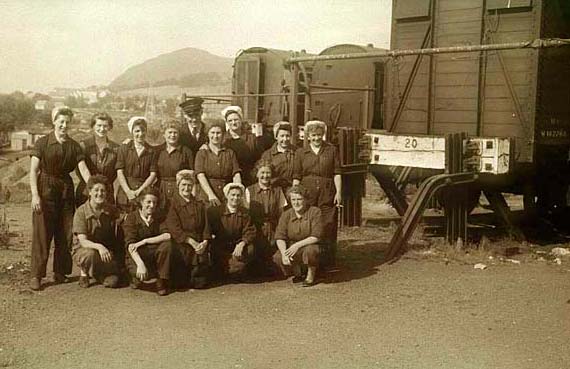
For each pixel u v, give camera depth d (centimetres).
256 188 802
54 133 750
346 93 1802
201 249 734
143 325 617
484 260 893
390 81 1198
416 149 975
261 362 521
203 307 677
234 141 853
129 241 727
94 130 794
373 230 1161
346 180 1097
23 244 1026
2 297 706
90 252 733
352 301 698
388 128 1202
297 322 627
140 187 778
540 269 850
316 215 754
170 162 786
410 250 952
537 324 619
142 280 724
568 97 1097
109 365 516
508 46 845
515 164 1029
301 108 1861
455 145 918
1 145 3978
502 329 604
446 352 545
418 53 927
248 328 609
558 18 1044
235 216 766
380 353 543
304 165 811
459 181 920
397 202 1169
